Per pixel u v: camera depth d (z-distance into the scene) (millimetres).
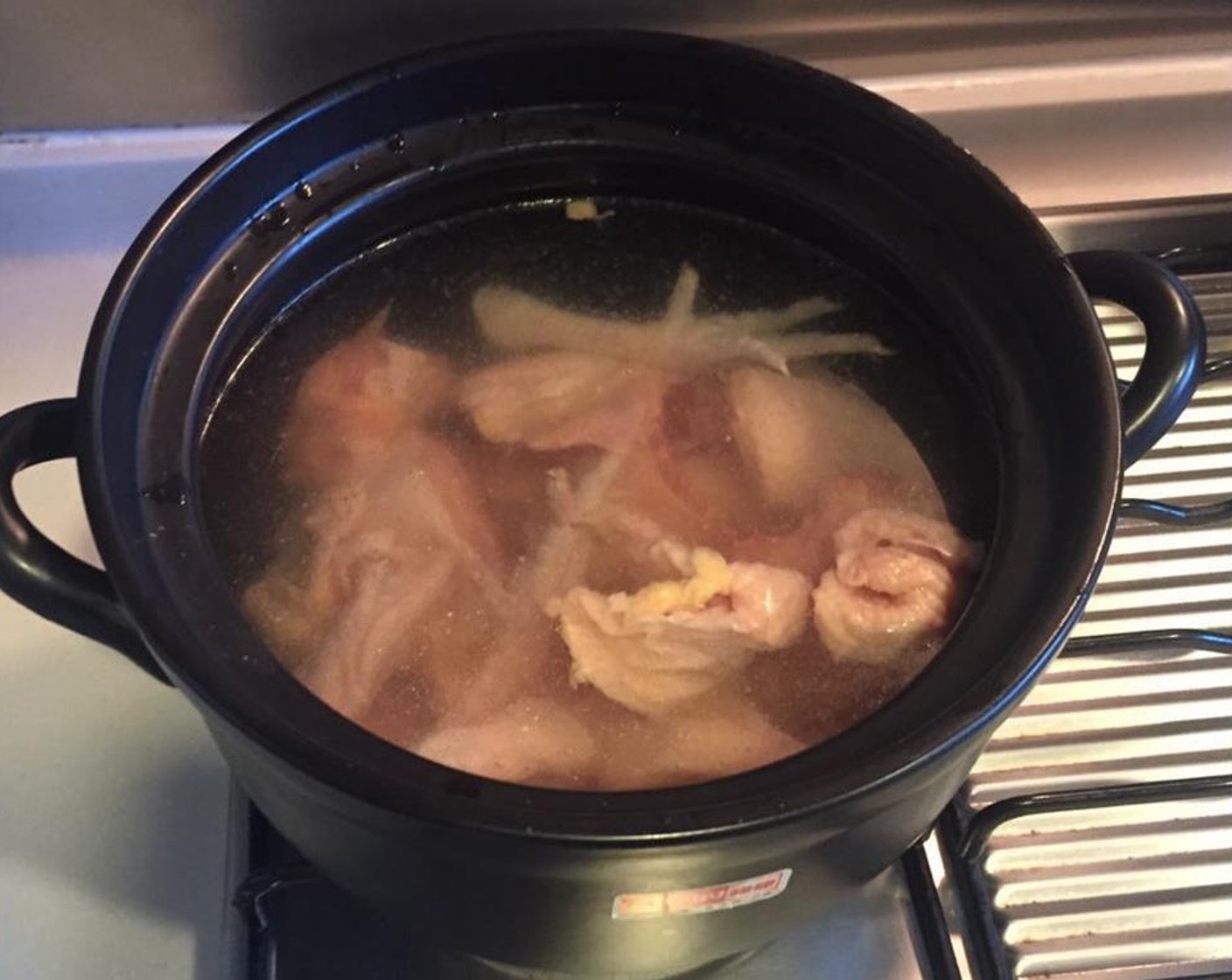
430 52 427
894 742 306
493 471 426
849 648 383
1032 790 454
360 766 297
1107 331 575
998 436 391
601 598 389
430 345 453
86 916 429
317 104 414
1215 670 482
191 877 438
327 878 396
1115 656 482
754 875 326
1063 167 621
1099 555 327
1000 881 436
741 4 559
